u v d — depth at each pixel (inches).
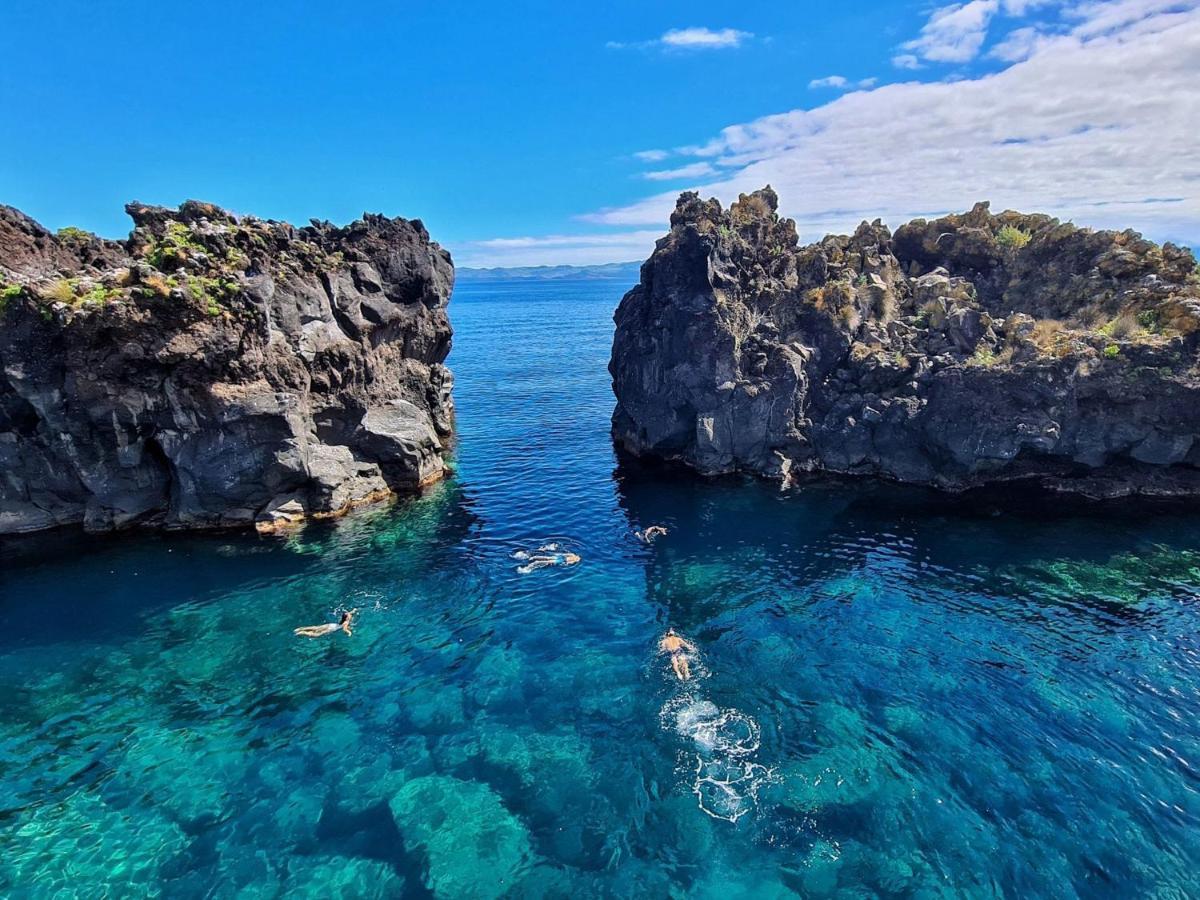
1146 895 677.3
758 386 1936.5
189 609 1234.0
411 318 2114.9
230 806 800.9
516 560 1438.2
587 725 935.0
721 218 2100.1
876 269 2107.5
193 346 1405.0
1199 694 969.5
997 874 703.1
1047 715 935.7
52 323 1380.4
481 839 753.0
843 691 996.6
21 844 743.1
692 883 698.8
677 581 1337.4
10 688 1015.0
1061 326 1824.6
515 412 2947.8
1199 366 1609.3
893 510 1667.1
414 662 1085.1
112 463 1512.1
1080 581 1291.8
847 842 745.0
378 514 1689.2
